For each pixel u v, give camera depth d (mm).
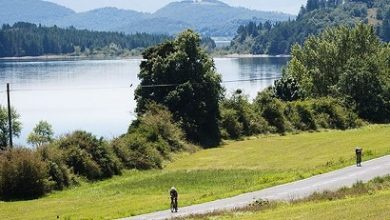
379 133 86688
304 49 126938
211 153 80938
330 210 31328
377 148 67688
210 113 91375
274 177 52188
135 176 67625
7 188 58594
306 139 86812
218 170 66062
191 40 90938
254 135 95500
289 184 47094
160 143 79375
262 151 78750
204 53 92000
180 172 66750
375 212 28625
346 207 31750
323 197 38500
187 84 88250
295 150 76875
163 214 40000
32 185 59219
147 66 92375
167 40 94688
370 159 56125
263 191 45031
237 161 72312
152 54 92938
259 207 37000
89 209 46781
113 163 69188
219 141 90062
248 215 34344
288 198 40656
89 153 67750
